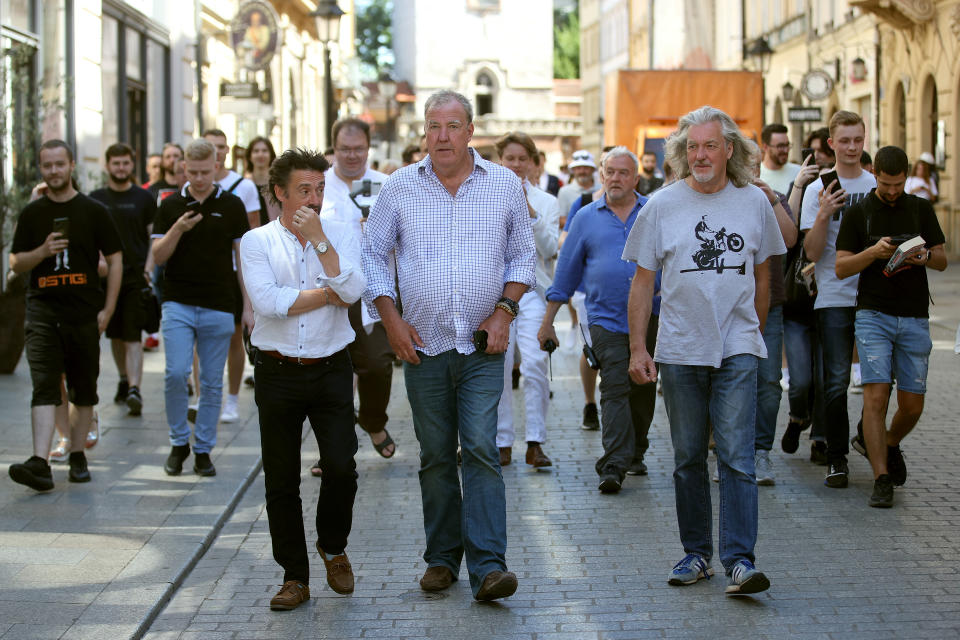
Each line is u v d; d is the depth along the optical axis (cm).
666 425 967
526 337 824
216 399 794
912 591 554
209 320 788
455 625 523
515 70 8025
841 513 690
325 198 811
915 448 848
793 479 777
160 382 1144
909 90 2778
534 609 541
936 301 1802
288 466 549
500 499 547
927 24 2652
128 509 706
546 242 870
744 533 548
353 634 514
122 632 509
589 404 952
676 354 557
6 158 1187
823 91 2714
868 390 708
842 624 513
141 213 1048
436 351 548
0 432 903
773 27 4000
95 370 764
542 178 1471
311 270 543
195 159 778
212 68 2609
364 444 905
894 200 703
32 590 561
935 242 705
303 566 554
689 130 548
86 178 1662
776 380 755
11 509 702
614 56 6925
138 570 592
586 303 769
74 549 626
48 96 1570
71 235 745
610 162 754
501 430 825
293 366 540
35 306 745
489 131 7981
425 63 7969
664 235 557
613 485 742
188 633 518
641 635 505
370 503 732
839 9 3259
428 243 544
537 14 8012
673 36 5203
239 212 794
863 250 705
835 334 754
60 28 1592
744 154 552
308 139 4044
